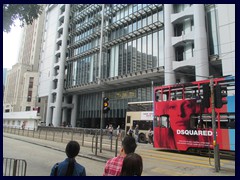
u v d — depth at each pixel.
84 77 49.81
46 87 61.47
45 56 65.62
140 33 37.47
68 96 57.00
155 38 34.94
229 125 13.43
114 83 40.38
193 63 27.86
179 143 15.60
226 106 13.59
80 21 56.00
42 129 30.00
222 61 24.94
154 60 34.25
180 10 31.77
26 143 20.78
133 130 24.77
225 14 25.39
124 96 41.56
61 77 55.62
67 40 58.56
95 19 49.19
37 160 11.55
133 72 36.50
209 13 28.56
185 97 15.79
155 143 17.09
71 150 3.59
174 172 9.60
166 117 16.80
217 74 28.44
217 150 10.11
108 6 46.59
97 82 43.88
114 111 42.94
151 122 23.39
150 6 36.25
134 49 38.38
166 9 32.22
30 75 78.44
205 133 14.34
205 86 10.93
